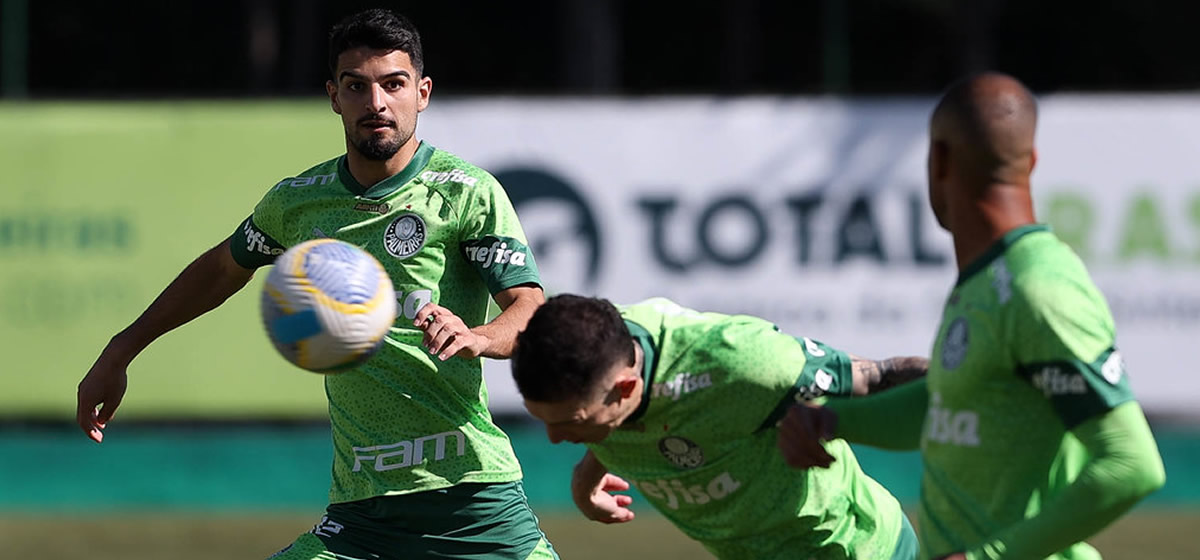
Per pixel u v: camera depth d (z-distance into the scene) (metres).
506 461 17.16
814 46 58.34
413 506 16.81
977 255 11.78
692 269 35.22
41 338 34.72
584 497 15.95
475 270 16.80
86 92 57.09
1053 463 11.66
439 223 16.41
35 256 34.72
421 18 60.00
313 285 14.50
